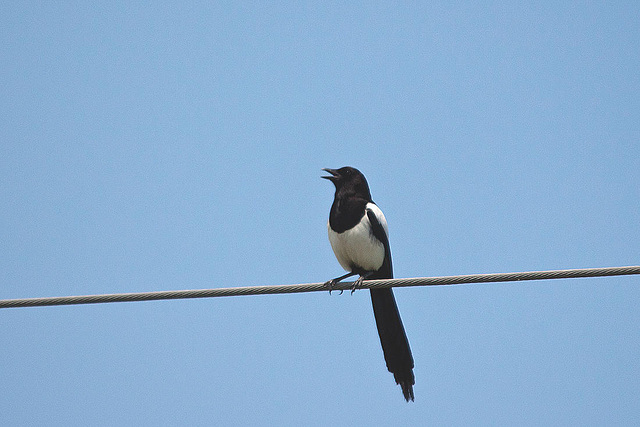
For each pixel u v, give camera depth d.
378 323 13.51
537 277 10.12
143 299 10.50
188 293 10.53
